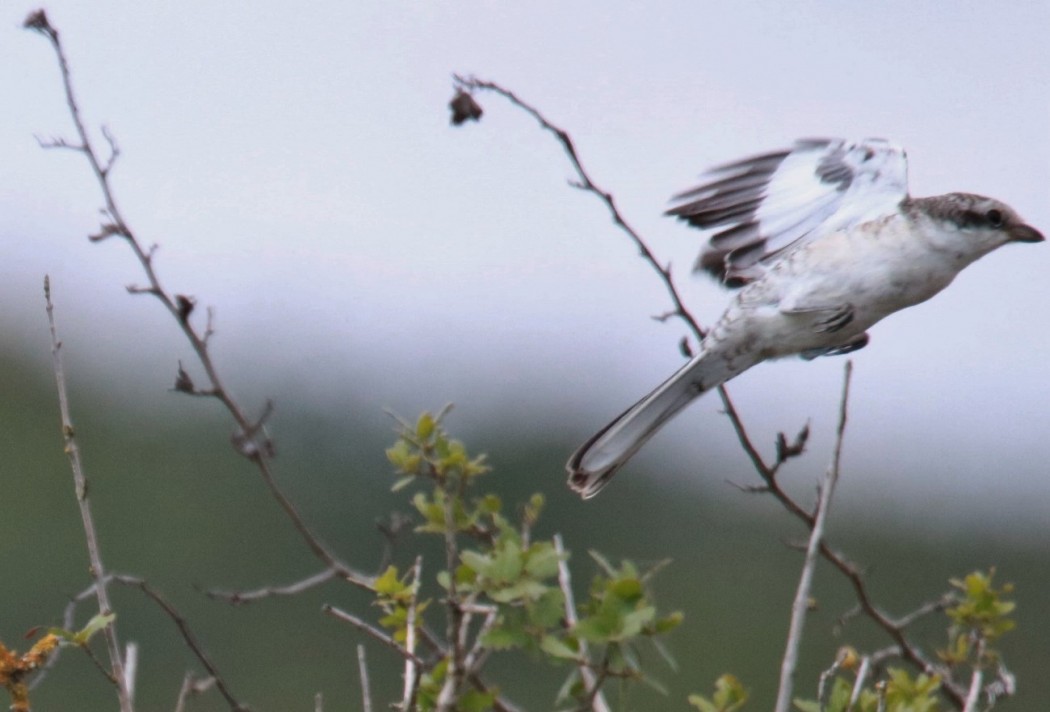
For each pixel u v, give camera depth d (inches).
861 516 621.6
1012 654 553.9
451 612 212.8
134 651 242.7
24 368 709.9
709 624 565.0
